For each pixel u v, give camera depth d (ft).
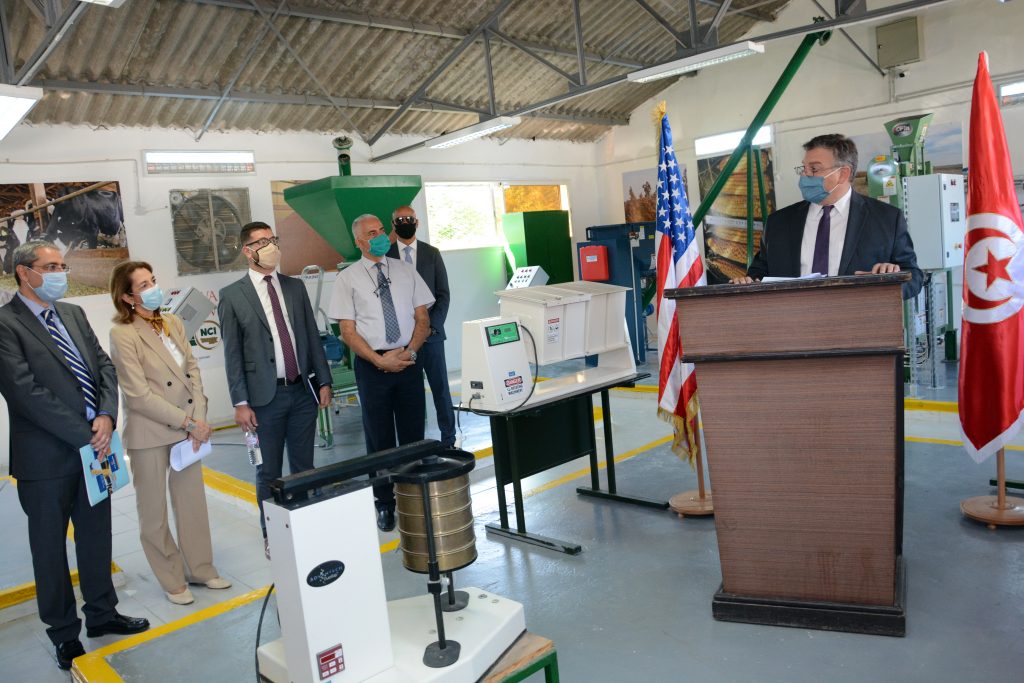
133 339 10.94
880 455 8.12
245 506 16.74
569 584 10.91
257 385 12.01
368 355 13.10
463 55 28.73
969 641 8.29
